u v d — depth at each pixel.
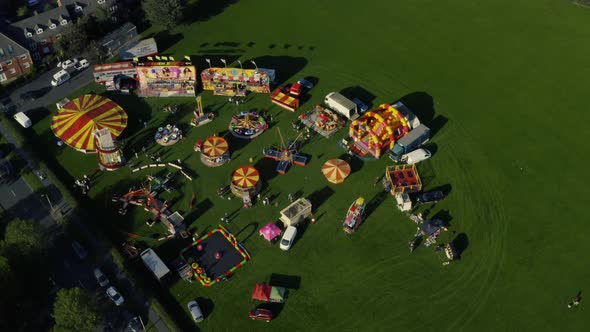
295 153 96.00
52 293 77.75
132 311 75.44
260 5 131.00
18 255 75.69
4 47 108.62
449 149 96.94
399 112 96.56
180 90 108.19
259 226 85.62
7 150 98.25
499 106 104.88
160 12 117.44
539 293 77.25
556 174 93.06
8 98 108.12
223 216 87.19
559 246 82.88
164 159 96.19
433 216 86.56
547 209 87.81
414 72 112.50
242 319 74.69
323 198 89.31
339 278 78.94
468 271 79.50
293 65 114.50
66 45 114.94
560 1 129.12
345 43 119.88
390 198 88.81
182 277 78.94
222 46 119.75
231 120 102.50
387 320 74.38
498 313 75.06
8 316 72.69
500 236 83.94
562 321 74.44
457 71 112.44
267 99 106.81
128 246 82.50
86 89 110.00
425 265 80.19
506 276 79.06
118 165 94.69
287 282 78.56
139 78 108.62
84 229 85.69
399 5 130.25
